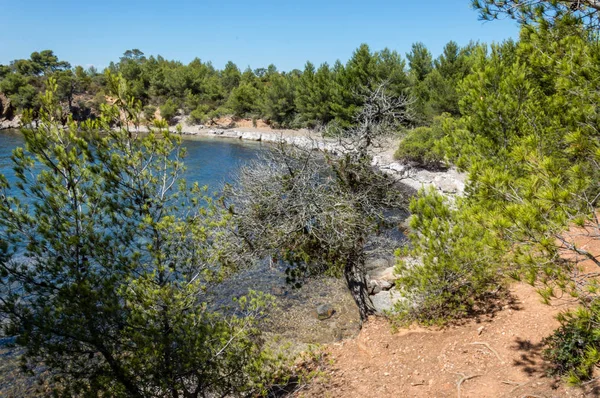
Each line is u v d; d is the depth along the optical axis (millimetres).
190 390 6105
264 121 68250
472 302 8445
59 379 4824
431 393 6742
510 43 12078
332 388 7848
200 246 6105
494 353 7094
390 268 13672
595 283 3807
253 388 6383
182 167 6062
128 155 5613
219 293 11867
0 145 43281
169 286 5535
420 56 47250
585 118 4469
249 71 85000
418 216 6496
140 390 5035
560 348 5855
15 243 4879
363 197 10023
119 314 4945
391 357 8359
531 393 5531
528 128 6562
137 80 82562
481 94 7562
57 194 5043
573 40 4625
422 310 9016
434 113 35719
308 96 53469
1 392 7957
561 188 3850
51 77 5355
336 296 12664
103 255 5062
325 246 9594
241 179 10633
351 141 10969
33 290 4660
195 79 80250
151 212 5781
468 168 5492
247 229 9578
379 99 10484
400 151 30875
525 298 8391
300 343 10352
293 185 9680
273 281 13367
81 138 5168
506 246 4070
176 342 5281
